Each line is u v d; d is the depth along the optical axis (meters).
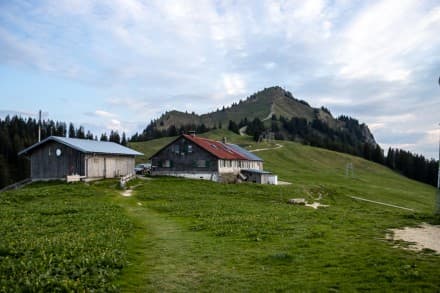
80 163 68.44
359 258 17.00
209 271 15.80
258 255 18.28
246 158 101.69
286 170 139.62
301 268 15.87
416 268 15.09
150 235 24.52
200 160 86.94
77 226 25.77
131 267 16.31
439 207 39.97
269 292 13.10
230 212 35.50
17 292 12.39
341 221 29.67
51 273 14.38
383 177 163.50
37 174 72.00
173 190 60.47
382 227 26.38
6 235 21.89
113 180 69.06
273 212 36.03
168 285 14.03
